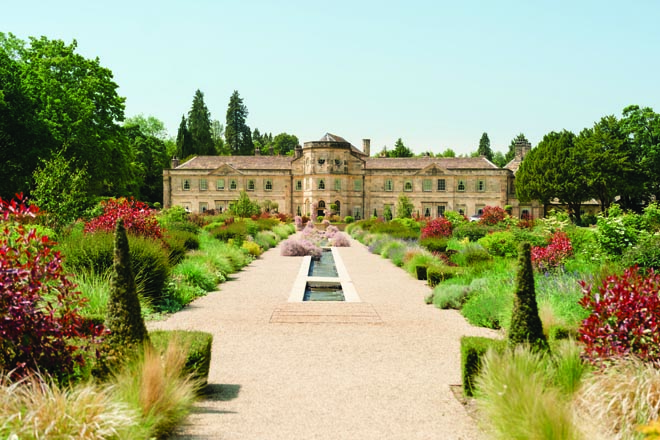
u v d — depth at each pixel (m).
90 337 6.81
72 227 21.03
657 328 6.64
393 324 12.58
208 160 82.56
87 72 44.25
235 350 10.15
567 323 10.43
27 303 6.11
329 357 9.73
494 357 6.78
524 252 7.49
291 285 18.80
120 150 45.44
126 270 7.05
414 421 6.78
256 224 43.94
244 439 6.13
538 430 5.21
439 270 18.53
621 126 61.72
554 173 63.09
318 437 6.24
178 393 6.48
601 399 5.79
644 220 19.12
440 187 78.62
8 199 35.09
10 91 34.69
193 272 17.11
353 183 78.75
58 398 5.20
